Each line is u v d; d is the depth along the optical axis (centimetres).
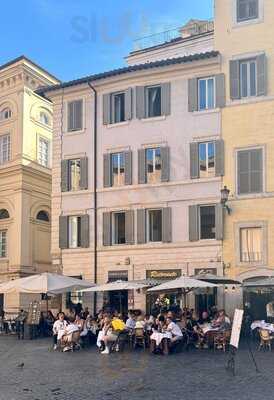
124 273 3134
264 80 2950
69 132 3403
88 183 3306
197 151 3052
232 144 2981
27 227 4066
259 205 2880
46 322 2938
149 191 3128
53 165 3438
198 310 2948
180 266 3009
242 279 2859
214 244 2947
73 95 3422
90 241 3256
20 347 2364
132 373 1564
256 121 2945
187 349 2133
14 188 4075
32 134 4162
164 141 3128
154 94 3231
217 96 3038
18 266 3972
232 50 3041
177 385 1361
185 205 3041
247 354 1964
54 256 3353
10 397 1235
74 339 2186
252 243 2895
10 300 3891
